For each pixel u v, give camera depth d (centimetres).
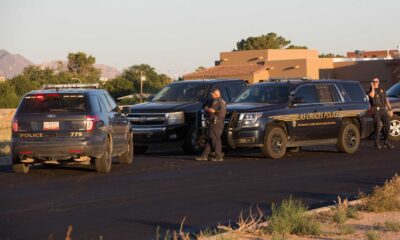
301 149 2916
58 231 1346
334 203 1633
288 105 2623
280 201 1662
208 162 2469
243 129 2544
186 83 3003
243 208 1578
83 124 2119
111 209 1570
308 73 8231
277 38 13975
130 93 10888
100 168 2186
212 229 1358
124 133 2389
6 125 6619
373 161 2470
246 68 8619
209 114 2514
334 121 2717
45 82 11900
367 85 7881
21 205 1617
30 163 2217
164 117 2786
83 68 14175
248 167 2314
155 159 2591
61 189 1852
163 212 1535
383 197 1527
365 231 1304
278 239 1207
